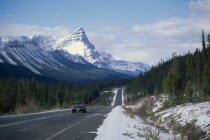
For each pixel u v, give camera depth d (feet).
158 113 94.12
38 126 45.09
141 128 47.88
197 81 161.58
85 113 96.99
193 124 54.34
